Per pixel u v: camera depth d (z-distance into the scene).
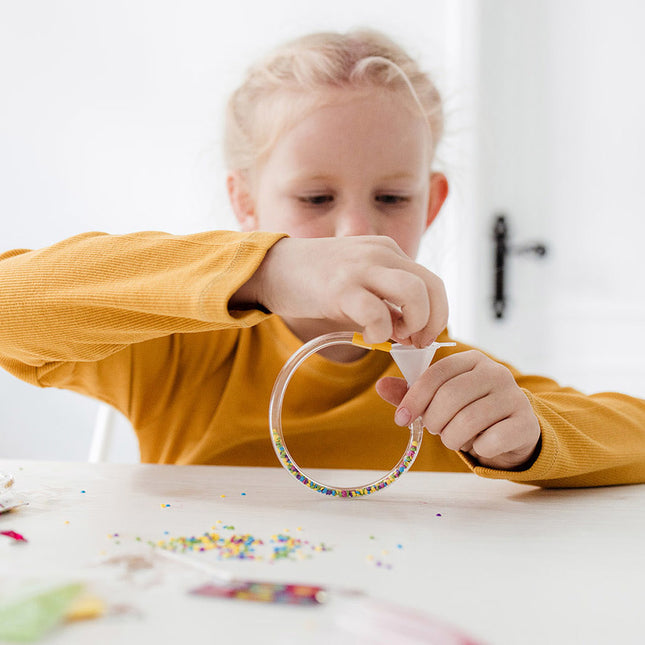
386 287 0.53
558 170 2.33
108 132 2.31
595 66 2.31
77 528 0.47
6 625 0.30
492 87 2.31
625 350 2.32
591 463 0.64
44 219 2.31
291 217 1.01
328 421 0.95
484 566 0.41
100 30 2.29
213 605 0.33
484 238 2.31
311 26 2.30
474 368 0.60
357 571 0.40
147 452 1.00
